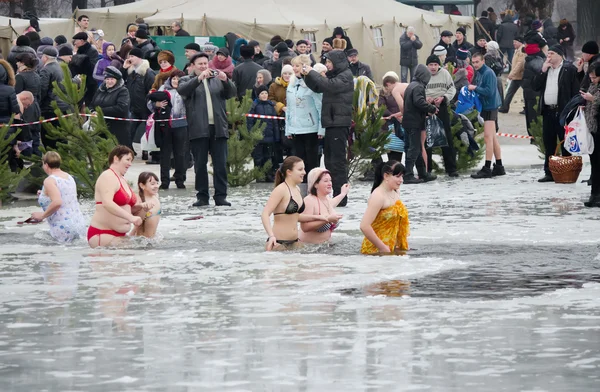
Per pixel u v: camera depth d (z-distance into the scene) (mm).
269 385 8688
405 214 16531
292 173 17297
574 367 9156
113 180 17719
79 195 25734
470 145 31141
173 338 10453
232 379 8883
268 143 29656
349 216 21484
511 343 10062
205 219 21156
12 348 10125
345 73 23297
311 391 8500
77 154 25875
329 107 23281
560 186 26938
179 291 13102
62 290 13258
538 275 14023
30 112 27141
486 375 8922
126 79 33000
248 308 11922
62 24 52812
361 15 54719
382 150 29031
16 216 22188
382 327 10820
